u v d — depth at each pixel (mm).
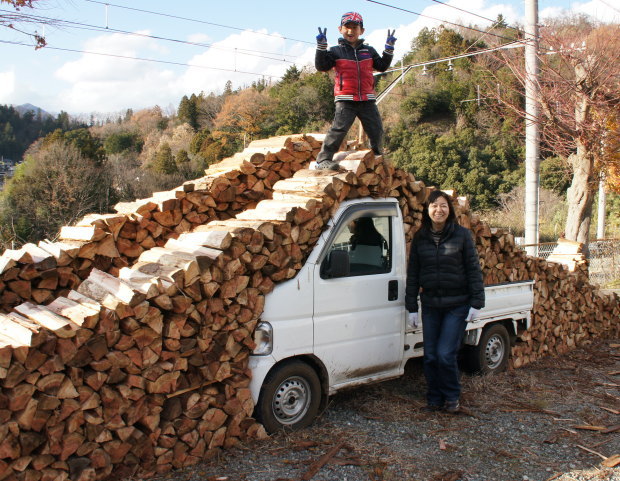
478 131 46500
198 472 3885
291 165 6426
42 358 3312
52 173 28906
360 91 5465
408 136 47156
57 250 4816
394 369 5340
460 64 55594
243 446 4234
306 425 4668
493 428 4906
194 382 4020
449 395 5172
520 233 31938
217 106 80125
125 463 3717
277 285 4477
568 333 7934
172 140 71562
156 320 3773
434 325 5223
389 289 5246
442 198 5008
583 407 5520
